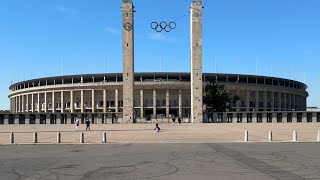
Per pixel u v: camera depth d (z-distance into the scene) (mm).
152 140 30000
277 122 80688
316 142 27406
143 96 126312
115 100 127562
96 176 12320
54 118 81188
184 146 24078
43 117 80875
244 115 83250
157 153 19531
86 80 132625
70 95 132375
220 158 17125
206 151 20500
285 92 142375
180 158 17172
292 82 149125
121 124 73562
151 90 126312
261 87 133875
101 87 127938
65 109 133500
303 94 157250
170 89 126125
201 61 85125
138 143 27109
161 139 31062
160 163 15422
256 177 11906
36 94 141000
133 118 84000
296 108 152375
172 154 18984
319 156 17781
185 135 36719
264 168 13859
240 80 134000
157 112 126438
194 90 84625
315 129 50219
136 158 17297
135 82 124688
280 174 12469
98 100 129250
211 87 102188
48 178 12039
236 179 11555
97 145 25719
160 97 126562
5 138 34000
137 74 128250
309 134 37688
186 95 126500
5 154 19906
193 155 18453
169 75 129125
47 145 26109
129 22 84625
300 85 157000
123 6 84500
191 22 85562
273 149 21609
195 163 15375
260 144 25625
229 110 120438
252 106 133250
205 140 29516
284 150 20953
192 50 85250
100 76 130750
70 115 81875
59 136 28297
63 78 135000
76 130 49656
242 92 131500
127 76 84312
